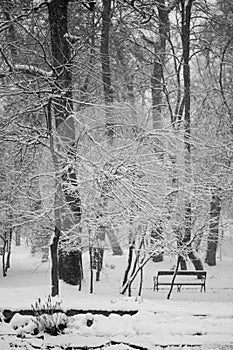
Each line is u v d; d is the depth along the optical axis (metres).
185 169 14.11
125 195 11.55
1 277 16.84
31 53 14.06
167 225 11.99
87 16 17.14
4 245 17.58
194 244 15.29
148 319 9.12
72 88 13.38
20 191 13.34
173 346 8.26
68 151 11.98
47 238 16.08
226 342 8.33
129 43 20.45
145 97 19.88
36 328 8.88
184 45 20.67
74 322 9.10
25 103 13.14
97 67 16.00
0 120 13.59
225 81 22.02
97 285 14.37
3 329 8.97
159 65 21.06
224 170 15.91
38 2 14.73
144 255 12.46
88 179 11.45
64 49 14.02
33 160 13.38
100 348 8.28
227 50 21.20
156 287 15.36
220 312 9.46
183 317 9.23
